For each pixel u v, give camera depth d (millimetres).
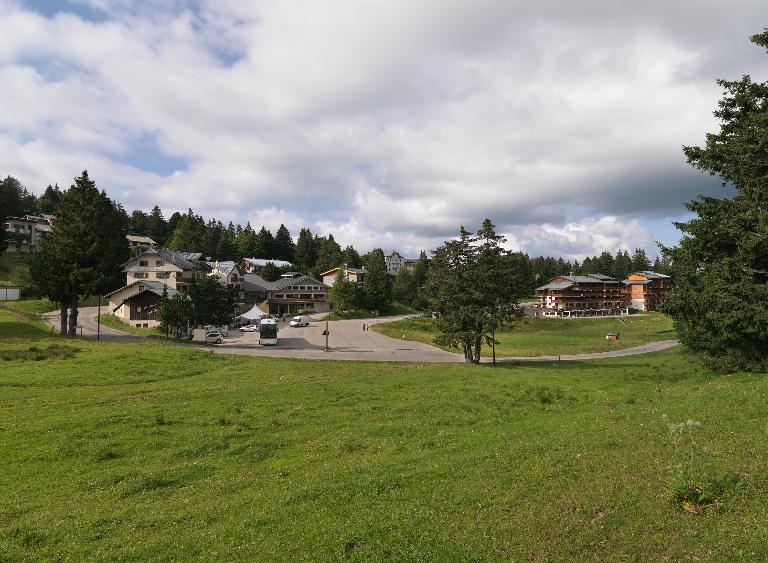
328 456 16781
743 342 30656
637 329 110938
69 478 15180
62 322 61031
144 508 12445
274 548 9242
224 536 10070
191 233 176375
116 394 28219
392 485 12289
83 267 60500
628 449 13023
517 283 59625
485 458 14133
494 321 49312
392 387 31312
